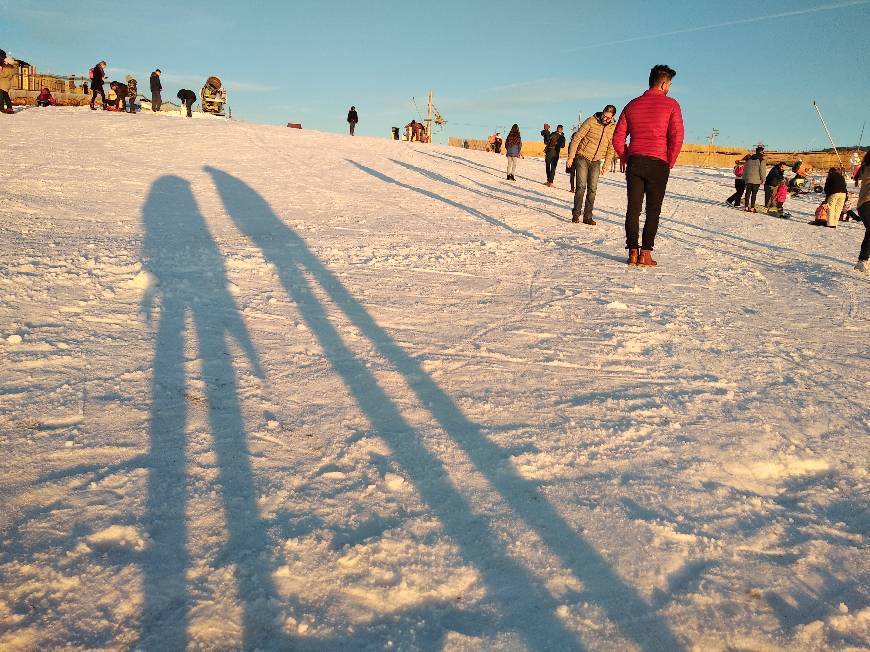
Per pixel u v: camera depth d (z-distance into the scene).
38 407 2.69
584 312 4.64
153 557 1.84
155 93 23.78
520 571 1.87
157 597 1.69
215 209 8.18
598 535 2.05
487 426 2.79
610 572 1.88
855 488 2.45
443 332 4.06
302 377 3.23
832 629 1.69
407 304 4.64
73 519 1.97
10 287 4.18
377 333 3.97
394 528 2.03
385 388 3.15
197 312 4.13
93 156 11.41
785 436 2.82
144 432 2.55
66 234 6.02
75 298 4.13
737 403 3.16
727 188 22.89
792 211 17.98
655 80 6.13
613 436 2.73
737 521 2.17
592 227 8.97
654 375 3.49
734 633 1.66
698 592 1.80
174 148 13.62
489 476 2.38
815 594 1.83
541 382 3.33
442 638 1.60
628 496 2.29
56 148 11.84
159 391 2.94
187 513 2.05
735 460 2.59
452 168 15.95
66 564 1.78
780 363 3.79
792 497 2.38
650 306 4.91
